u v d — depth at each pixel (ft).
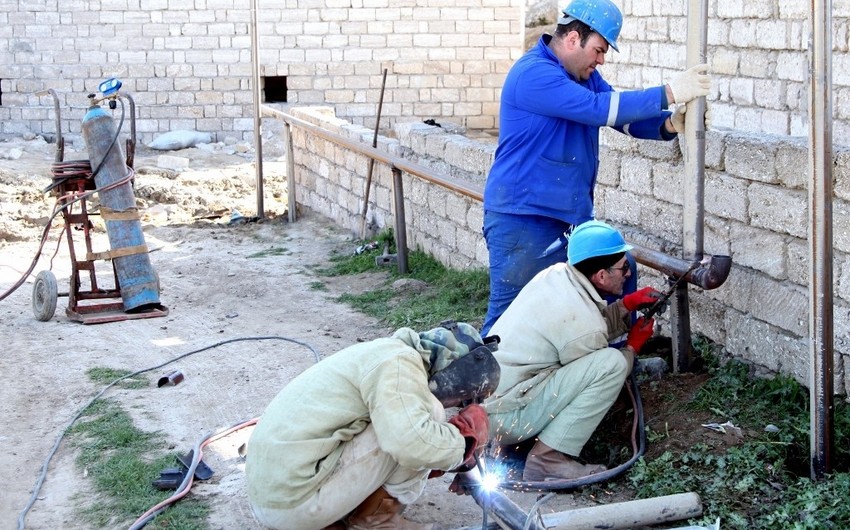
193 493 15.90
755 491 14.83
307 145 41.19
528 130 17.66
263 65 62.18
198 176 50.08
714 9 33.06
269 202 45.27
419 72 62.95
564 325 15.57
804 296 16.88
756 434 16.30
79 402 20.44
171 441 18.17
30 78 61.87
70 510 15.65
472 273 27.78
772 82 30.99
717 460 15.51
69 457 17.66
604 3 17.26
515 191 17.94
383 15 62.18
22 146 59.47
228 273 32.19
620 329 16.67
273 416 13.15
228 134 62.64
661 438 16.48
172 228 39.81
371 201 35.83
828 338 14.56
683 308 18.37
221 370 22.24
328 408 12.86
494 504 13.66
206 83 62.13
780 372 17.54
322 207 40.50
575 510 13.70
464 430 13.16
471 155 28.17
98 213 27.45
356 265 32.14
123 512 15.42
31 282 31.48
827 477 14.79
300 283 30.60
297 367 22.33
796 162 16.88
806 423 16.17
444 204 30.07
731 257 18.06
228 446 17.69
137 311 27.50
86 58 61.72
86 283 31.37
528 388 15.76
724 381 17.95
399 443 12.35
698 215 17.76
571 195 17.99
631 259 18.34
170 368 22.49
